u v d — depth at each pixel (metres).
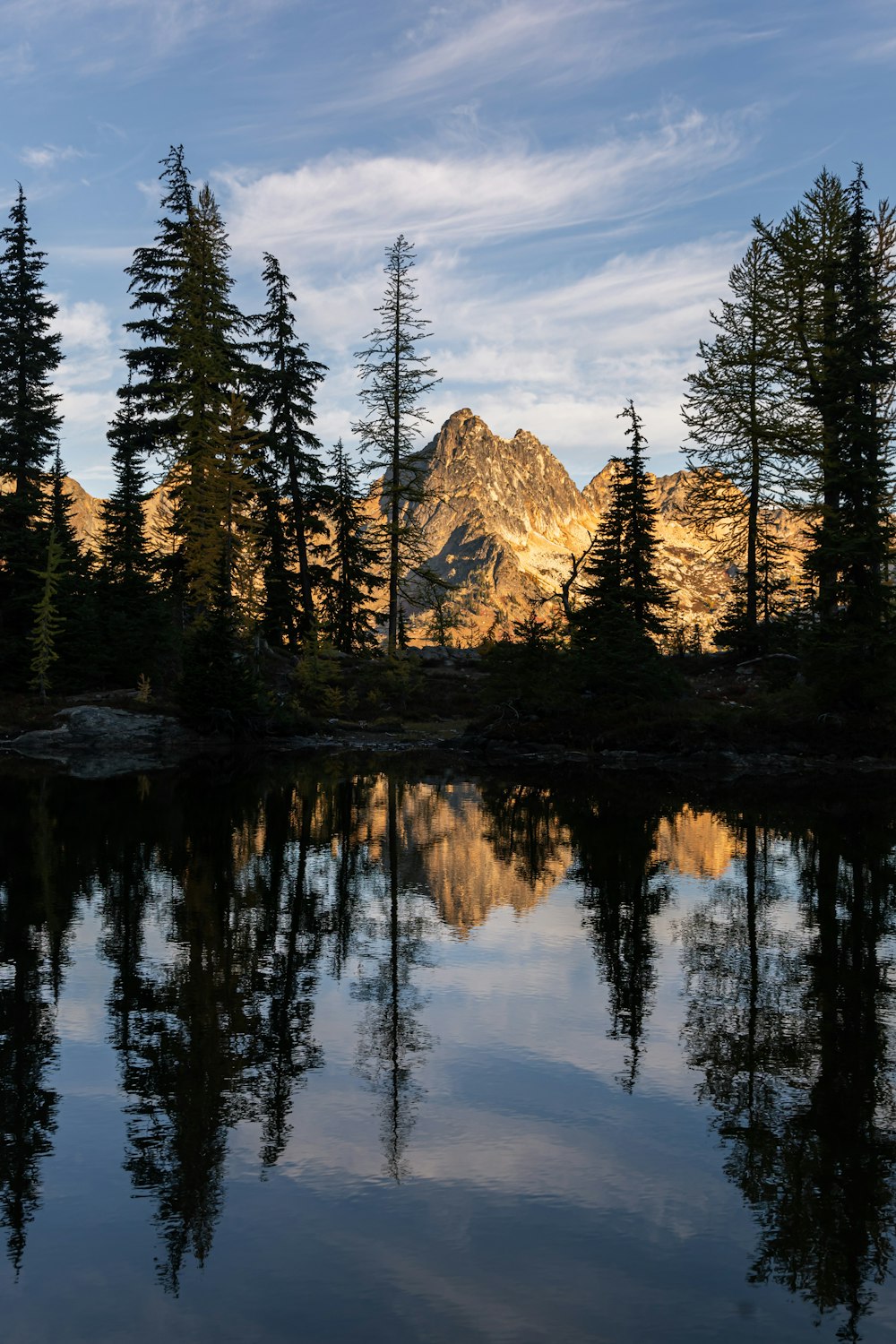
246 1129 6.29
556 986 9.56
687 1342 4.15
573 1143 6.12
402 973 9.96
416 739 43.41
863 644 32.97
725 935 11.63
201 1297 4.48
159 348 47.25
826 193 40.56
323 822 20.50
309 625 51.31
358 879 14.83
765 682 40.75
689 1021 8.49
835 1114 6.58
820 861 16.47
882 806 23.84
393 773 31.91
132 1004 8.88
